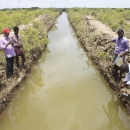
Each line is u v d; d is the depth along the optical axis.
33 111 6.42
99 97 7.14
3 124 5.86
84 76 8.96
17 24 20.42
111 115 6.11
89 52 11.79
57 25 28.70
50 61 11.22
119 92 6.94
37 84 8.34
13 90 7.43
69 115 6.16
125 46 7.04
